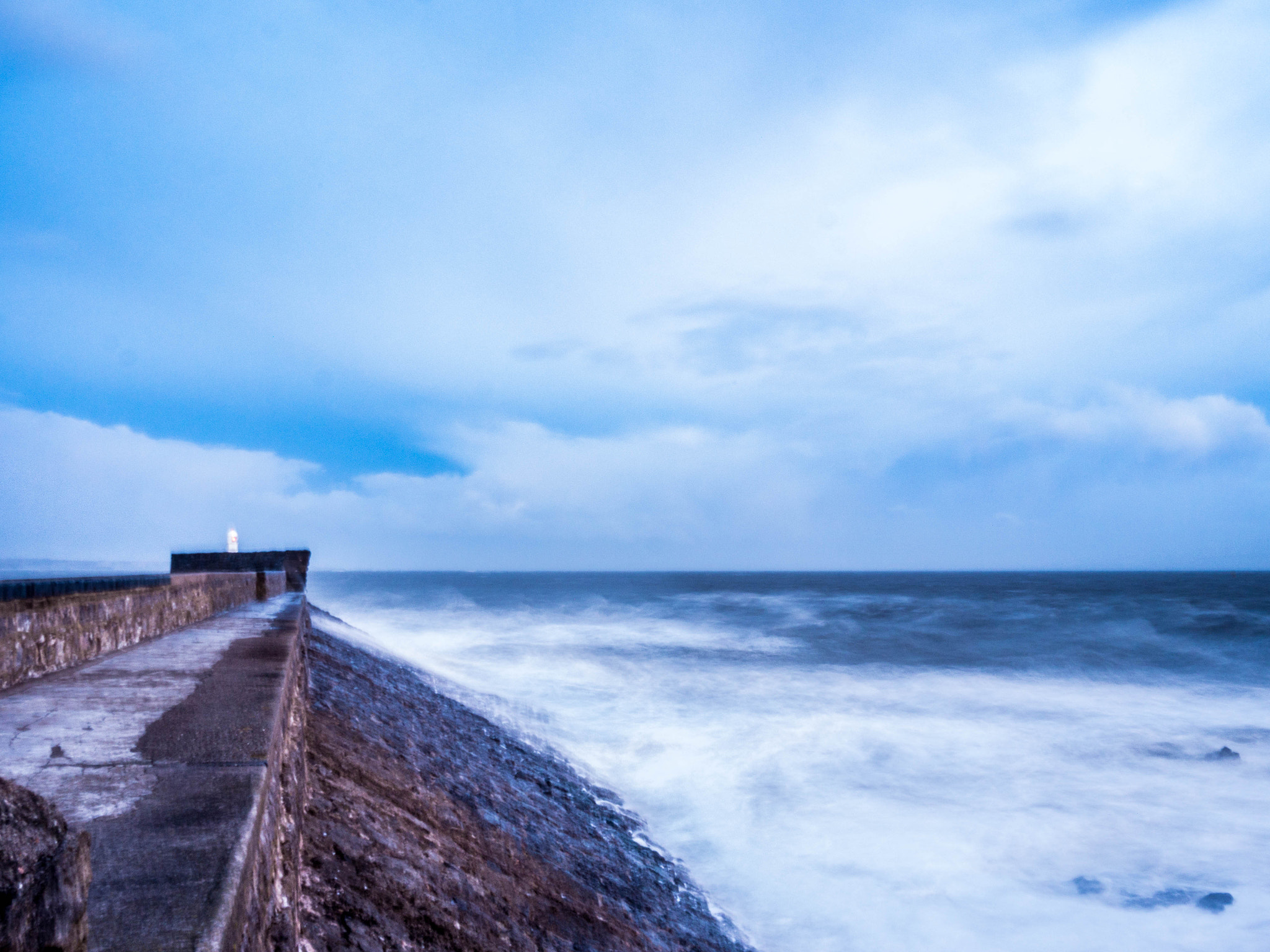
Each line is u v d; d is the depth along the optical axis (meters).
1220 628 38.09
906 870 10.24
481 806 7.96
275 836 3.13
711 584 131.50
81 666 5.91
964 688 22.19
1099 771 14.21
